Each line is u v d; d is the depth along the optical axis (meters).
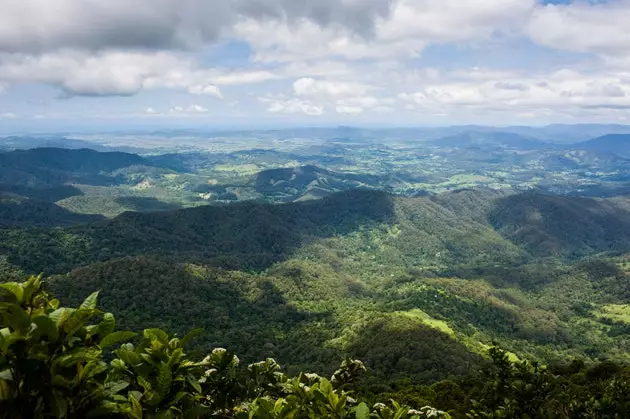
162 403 4.05
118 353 4.13
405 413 5.43
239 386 5.43
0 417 3.25
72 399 3.52
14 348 3.27
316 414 5.05
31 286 3.80
